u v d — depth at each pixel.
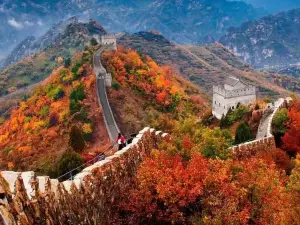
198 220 28.12
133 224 28.47
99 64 174.38
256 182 31.08
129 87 161.38
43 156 111.31
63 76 178.00
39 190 21.02
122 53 195.62
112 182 28.84
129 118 128.38
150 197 29.03
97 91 147.00
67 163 46.44
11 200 18.77
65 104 149.25
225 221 27.25
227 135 59.31
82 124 125.19
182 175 29.39
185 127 57.12
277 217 29.25
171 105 157.25
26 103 173.75
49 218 20.78
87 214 24.58
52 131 129.62
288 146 56.16
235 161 38.53
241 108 88.19
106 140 109.12
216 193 29.38
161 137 43.09
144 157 35.12
